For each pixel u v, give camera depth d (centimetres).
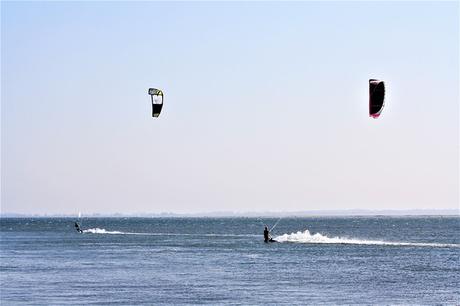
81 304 15300
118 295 16762
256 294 16950
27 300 15888
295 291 17550
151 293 17125
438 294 16988
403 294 16975
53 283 19225
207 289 17962
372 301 15775
